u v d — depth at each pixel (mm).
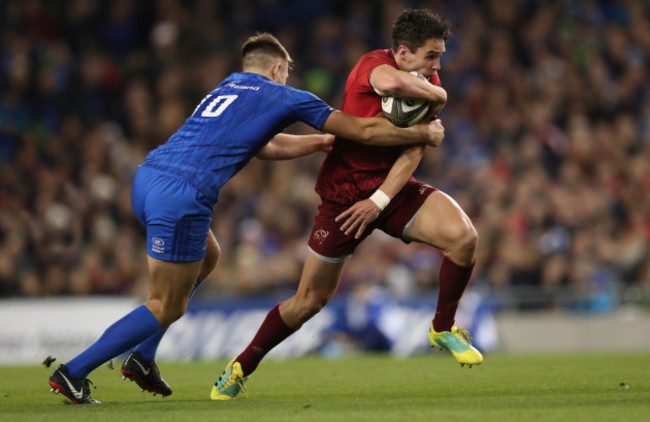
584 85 61531
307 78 58406
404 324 37281
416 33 16953
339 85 58281
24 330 34844
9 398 17641
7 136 50969
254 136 16359
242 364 17125
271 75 17125
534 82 60312
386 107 16641
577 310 41375
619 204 52562
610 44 65625
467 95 58125
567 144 56875
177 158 16188
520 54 62344
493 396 16234
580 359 27922
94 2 59000
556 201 49781
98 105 54656
